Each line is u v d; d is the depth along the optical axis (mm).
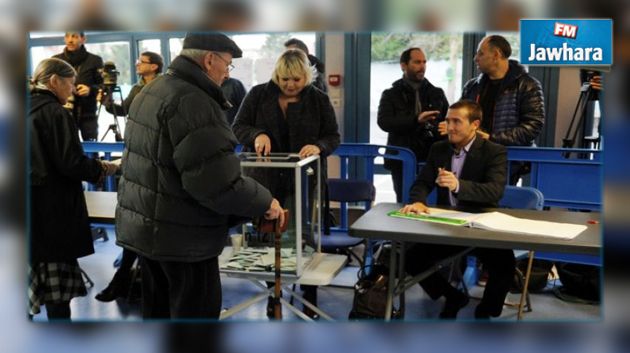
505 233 1759
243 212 1631
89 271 3342
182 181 1551
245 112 2469
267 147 2281
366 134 4336
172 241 1597
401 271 2217
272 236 2158
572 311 2705
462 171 2334
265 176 2062
